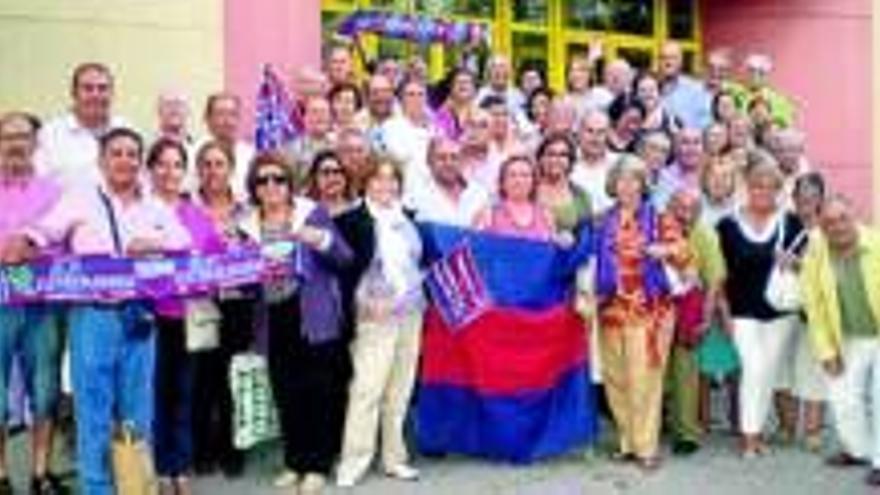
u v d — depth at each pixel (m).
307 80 10.49
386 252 9.09
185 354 8.52
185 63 12.38
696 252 10.02
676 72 13.21
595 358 9.91
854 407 9.61
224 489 8.91
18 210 8.05
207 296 8.61
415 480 9.29
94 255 7.93
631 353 9.70
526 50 16.28
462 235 9.61
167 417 8.51
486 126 10.23
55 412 8.48
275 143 10.67
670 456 10.09
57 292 7.89
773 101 14.05
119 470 7.86
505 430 9.70
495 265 9.68
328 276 8.92
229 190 8.90
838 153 17.98
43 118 11.67
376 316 9.05
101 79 8.62
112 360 7.96
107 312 7.93
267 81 10.90
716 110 12.63
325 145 9.61
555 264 9.80
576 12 16.81
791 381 10.33
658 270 9.78
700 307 10.00
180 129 9.49
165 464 8.52
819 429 10.30
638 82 12.29
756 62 15.05
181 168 8.39
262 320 8.98
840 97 17.91
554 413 9.88
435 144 9.62
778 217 10.08
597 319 9.86
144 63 12.20
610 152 11.25
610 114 12.07
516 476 9.45
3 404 8.23
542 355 9.77
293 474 9.05
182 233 8.31
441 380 9.70
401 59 13.53
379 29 13.20
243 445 8.97
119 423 7.98
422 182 9.74
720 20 17.98
